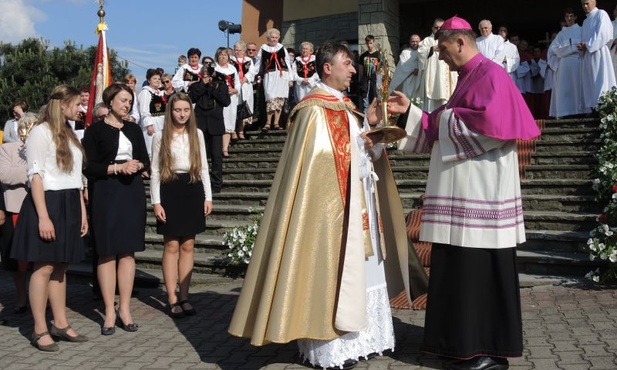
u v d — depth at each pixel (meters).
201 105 10.57
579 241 7.79
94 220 6.18
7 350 5.79
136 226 6.25
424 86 11.82
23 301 7.27
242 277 8.36
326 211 4.83
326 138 4.89
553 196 8.69
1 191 7.11
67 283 8.80
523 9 15.95
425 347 4.87
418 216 8.12
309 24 16.70
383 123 4.98
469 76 4.84
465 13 16.33
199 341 5.85
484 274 4.75
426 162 10.23
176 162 6.66
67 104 5.86
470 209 4.71
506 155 4.75
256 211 9.74
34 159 5.64
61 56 25.42
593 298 6.58
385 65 5.09
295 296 4.71
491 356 4.73
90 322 6.68
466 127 4.65
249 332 4.82
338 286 4.77
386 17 14.95
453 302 4.75
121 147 6.29
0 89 23.80
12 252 5.70
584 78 11.20
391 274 5.47
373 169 5.28
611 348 5.07
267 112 12.52
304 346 5.02
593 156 9.29
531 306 6.42
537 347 5.20
